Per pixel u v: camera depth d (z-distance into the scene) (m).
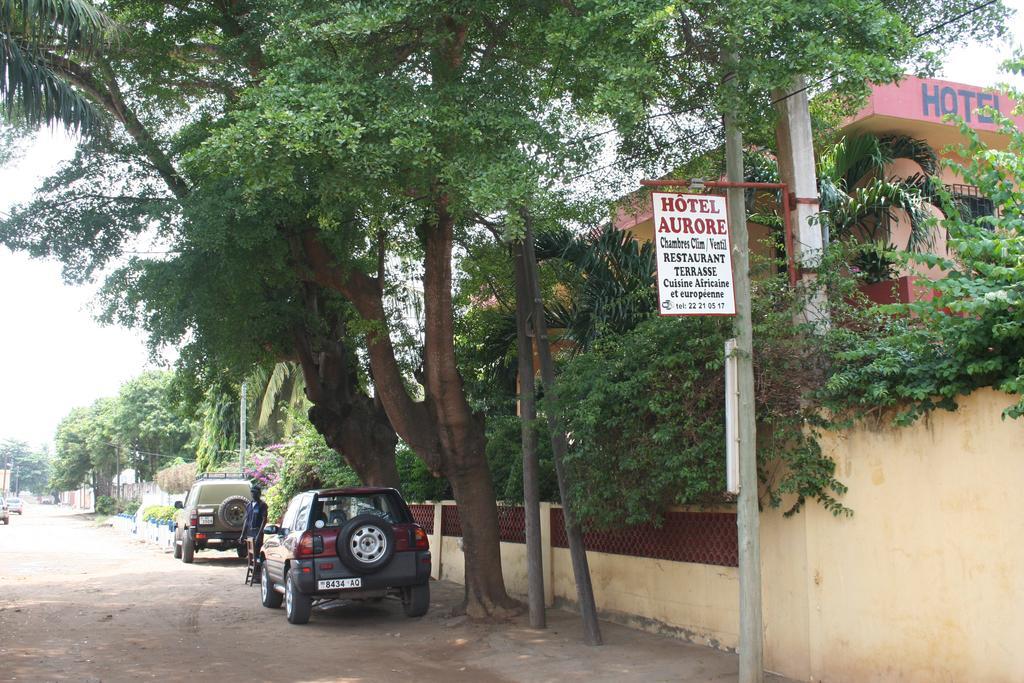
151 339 13.05
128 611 13.33
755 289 8.26
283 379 28.44
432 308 11.16
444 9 9.39
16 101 10.92
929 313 6.65
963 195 12.80
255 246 11.11
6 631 11.38
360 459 15.30
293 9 9.36
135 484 63.50
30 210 11.62
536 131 9.13
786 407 7.80
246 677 8.56
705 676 7.85
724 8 7.77
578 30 8.44
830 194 10.80
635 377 8.59
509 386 14.30
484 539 11.54
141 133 12.48
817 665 7.53
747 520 7.18
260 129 8.08
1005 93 7.40
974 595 6.28
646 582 10.14
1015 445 6.07
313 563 11.41
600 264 11.71
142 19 11.98
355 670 8.92
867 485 7.17
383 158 8.62
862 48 7.96
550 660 8.96
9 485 135.25
